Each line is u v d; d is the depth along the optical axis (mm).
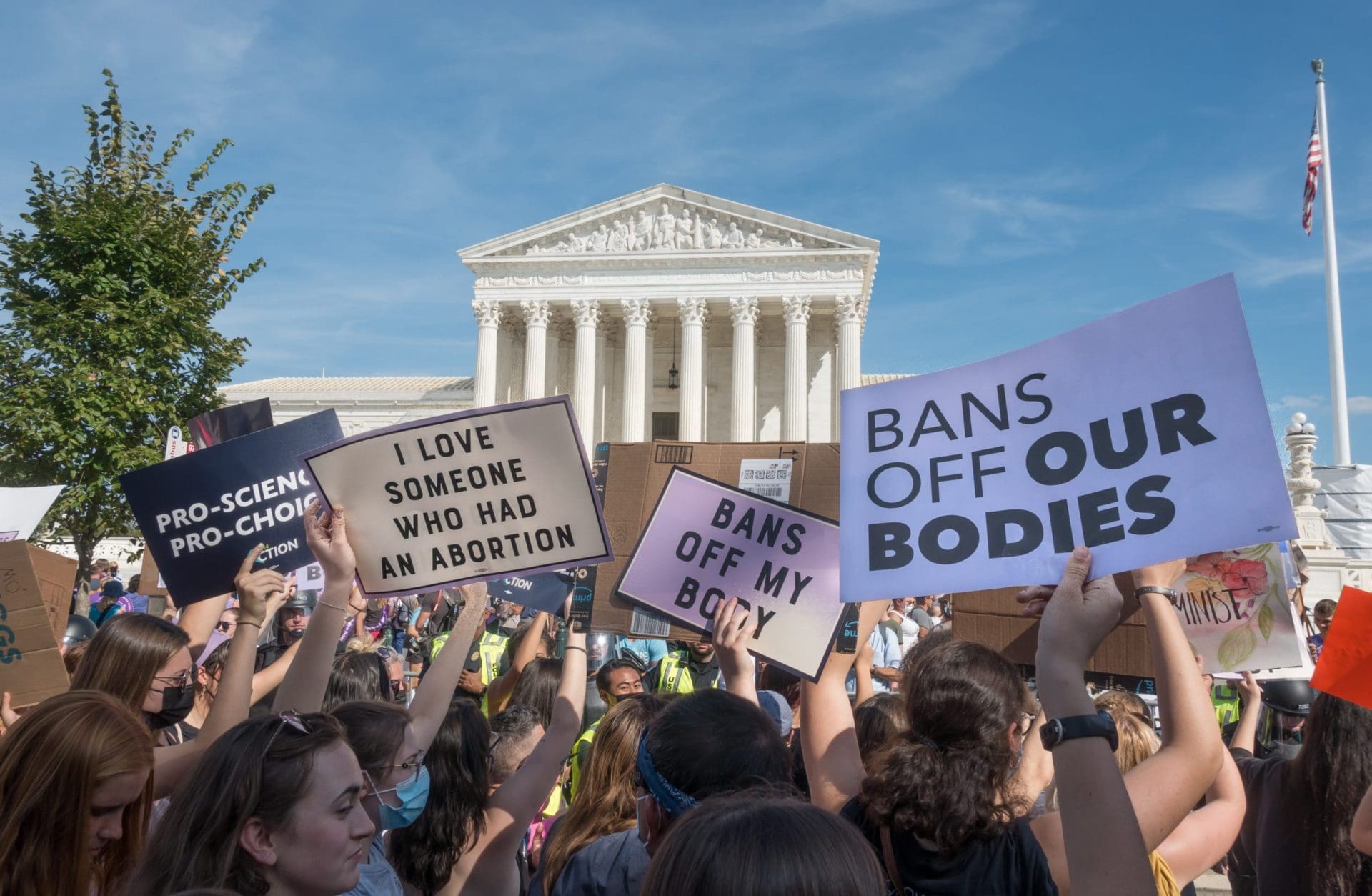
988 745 3936
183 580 6879
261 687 7852
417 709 5832
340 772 4078
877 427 4996
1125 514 4234
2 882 3891
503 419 6246
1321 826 5250
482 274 80500
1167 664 3922
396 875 5270
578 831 5504
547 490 6250
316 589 8234
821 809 2555
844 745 4988
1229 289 4191
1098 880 2992
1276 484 3928
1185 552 4027
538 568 6234
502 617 19250
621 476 6516
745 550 5926
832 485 5945
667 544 6086
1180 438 4184
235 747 4000
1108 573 4199
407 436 6293
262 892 3926
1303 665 7988
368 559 6328
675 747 4062
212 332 28109
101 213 26484
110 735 4098
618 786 5535
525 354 88562
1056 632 3545
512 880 5797
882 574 4793
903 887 3885
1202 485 4082
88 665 5680
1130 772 3779
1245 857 6793
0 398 25016
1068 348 4586
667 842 2539
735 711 4215
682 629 5965
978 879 3797
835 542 5773
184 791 4008
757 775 4020
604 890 5055
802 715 5281
